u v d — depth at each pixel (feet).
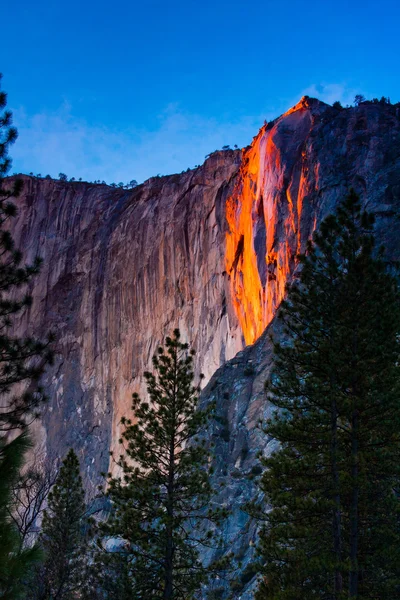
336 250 75.82
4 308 49.42
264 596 65.62
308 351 72.95
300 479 66.85
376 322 69.62
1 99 50.67
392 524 64.03
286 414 73.10
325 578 63.57
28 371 48.03
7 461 32.09
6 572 29.60
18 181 51.34
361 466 64.28
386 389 66.95
